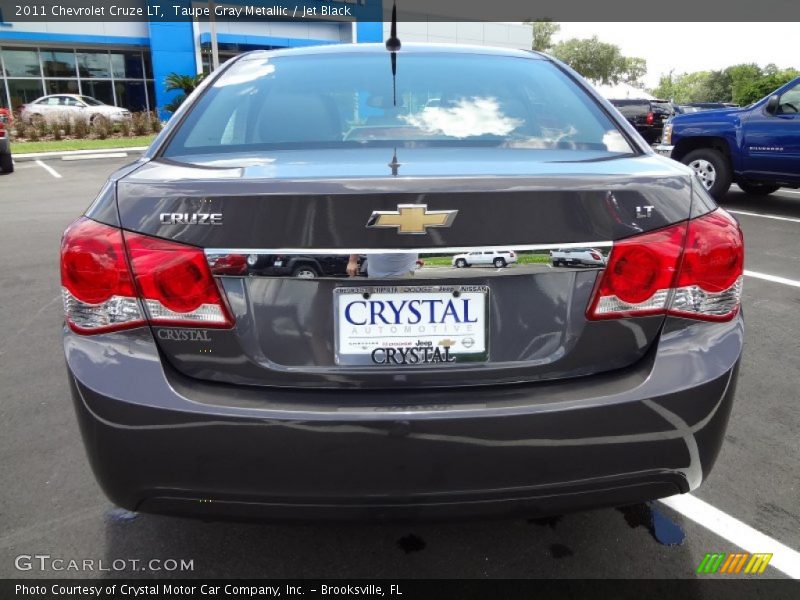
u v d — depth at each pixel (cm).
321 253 153
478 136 209
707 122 887
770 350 376
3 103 2642
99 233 160
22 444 275
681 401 162
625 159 188
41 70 2688
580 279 161
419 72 244
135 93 2870
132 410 155
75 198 997
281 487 157
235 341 158
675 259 163
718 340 168
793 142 793
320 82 236
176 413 154
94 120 2314
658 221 162
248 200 153
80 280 161
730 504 234
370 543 214
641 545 213
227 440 155
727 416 171
